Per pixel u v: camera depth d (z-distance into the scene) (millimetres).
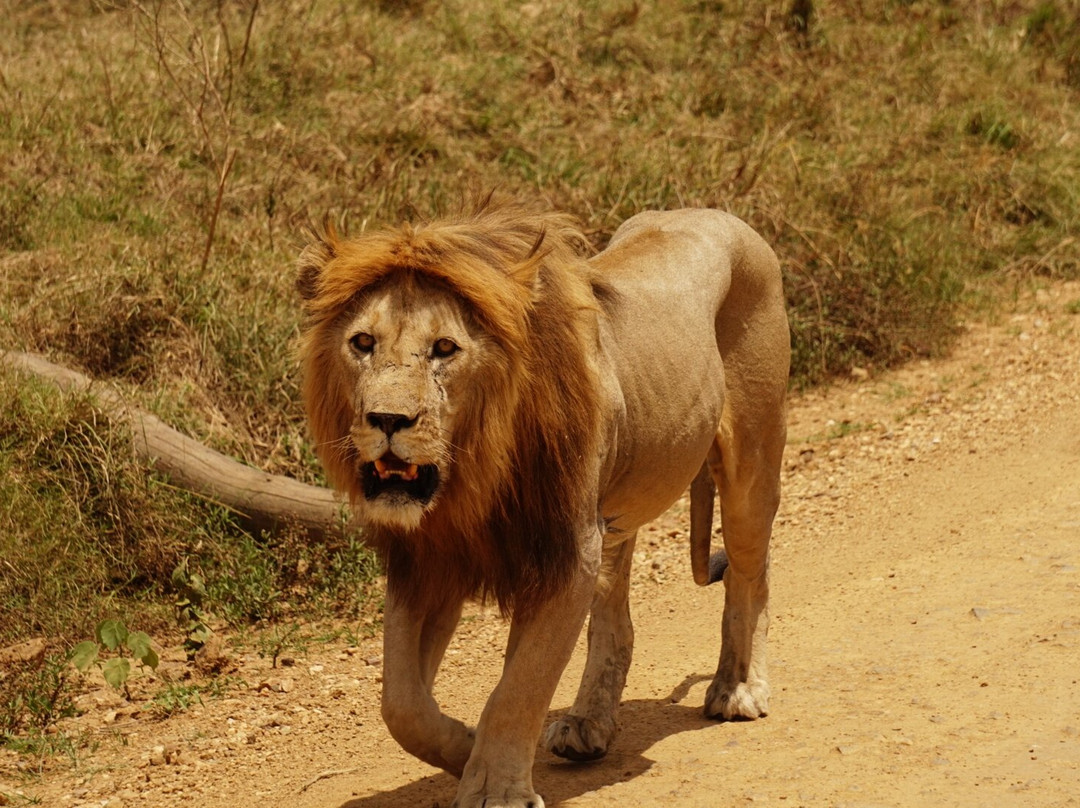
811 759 7418
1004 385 16453
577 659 10562
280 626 11375
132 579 11523
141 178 17641
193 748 9078
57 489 11664
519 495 6602
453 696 9883
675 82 23234
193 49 19938
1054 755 7070
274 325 14406
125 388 13148
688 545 13211
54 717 9594
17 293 14305
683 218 8961
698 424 8047
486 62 22906
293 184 18000
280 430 13578
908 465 14445
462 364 6219
